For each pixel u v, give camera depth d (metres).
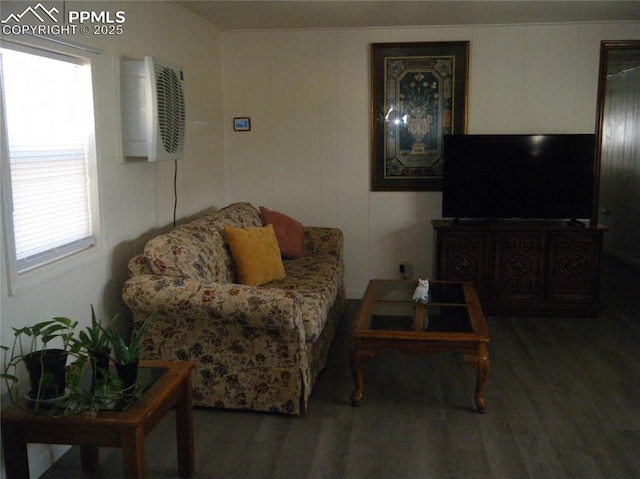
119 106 3.40
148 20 3.81
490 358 4.00
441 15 4.69
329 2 4.22
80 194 3.13
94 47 3.09
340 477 2.62
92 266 3.17
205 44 4.95
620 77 6.86
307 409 3.28
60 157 2.95
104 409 2.21
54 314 2.81
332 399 3.40
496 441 2.92
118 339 2.30
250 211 4.64
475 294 3.81
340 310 4.77
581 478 2.60
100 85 3.20
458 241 4.85
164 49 4.09
